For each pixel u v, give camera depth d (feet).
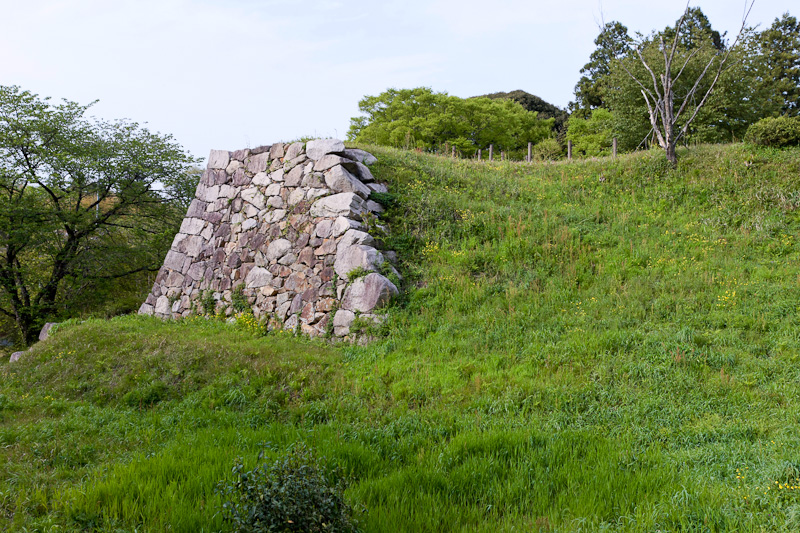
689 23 115.75
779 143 59.57
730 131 86.02
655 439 22.29
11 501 18.33
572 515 16.10
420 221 50.78
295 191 54.08
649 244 45.44
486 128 121.29
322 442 22.09
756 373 27.17
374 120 126.11
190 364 35.22
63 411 31.48
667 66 61.52
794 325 31.89
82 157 72.02
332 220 48.52
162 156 82.23
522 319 36.47
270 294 50.62
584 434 22.31
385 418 26.05
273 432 24.44
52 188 74.74
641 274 40.88
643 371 27.99
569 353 31.09
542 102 180.34
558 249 45.32
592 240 46.78
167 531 15.80
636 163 62.39
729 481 17.81
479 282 42.39
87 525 16.42
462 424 24.41
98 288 80.48
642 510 15.88
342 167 51.98
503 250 45.50
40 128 70.90
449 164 68.23
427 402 28.25
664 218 50.60
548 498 17.30
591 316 35.60
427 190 55.98
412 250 48.06
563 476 18.67
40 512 17.71
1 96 69.72
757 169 55.83
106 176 76.07
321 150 54.13
